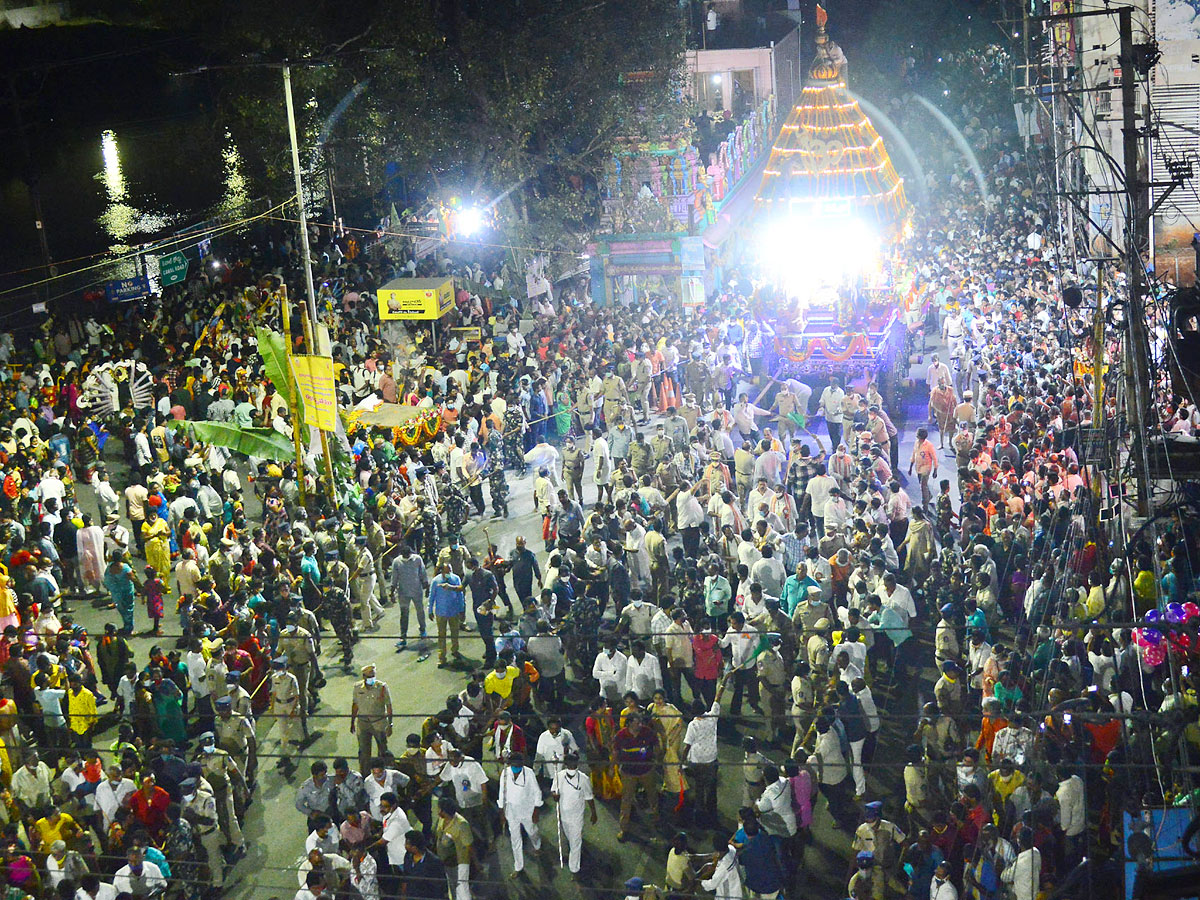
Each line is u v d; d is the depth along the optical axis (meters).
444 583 18.95
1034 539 18.36
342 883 12.54
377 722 15.47
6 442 25.09
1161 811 11.55
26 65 70.75
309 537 20.70
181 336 35.38
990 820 13.03
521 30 38.41
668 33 39.59
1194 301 22.16
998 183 45.25
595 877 14.31
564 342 32.41
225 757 14.67
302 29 37.41
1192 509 17.67
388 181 47.44
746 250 40.03
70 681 16.27
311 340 23.95
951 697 14.50
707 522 20.58
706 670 16.53
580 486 24.83
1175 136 33.09
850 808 15.09
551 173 42.38
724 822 15.14
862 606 17.19
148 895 12.58
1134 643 14.27
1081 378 25.31
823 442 28.45
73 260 48.97
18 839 13.50
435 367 30.23
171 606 21.97
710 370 30.36
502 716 14.62
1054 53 34.41
